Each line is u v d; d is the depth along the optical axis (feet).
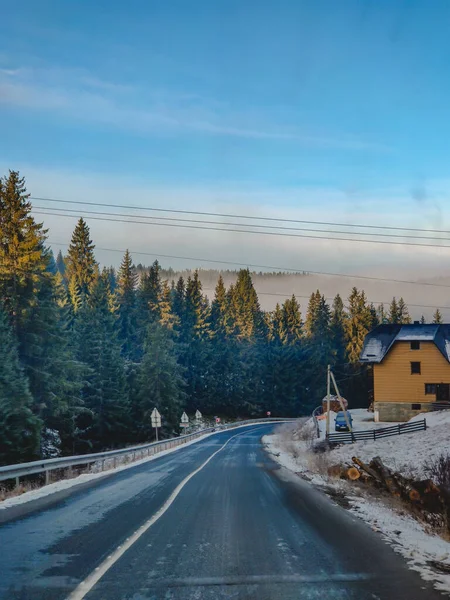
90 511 39.09
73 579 21.45
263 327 459.73
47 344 141.59
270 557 25.41
